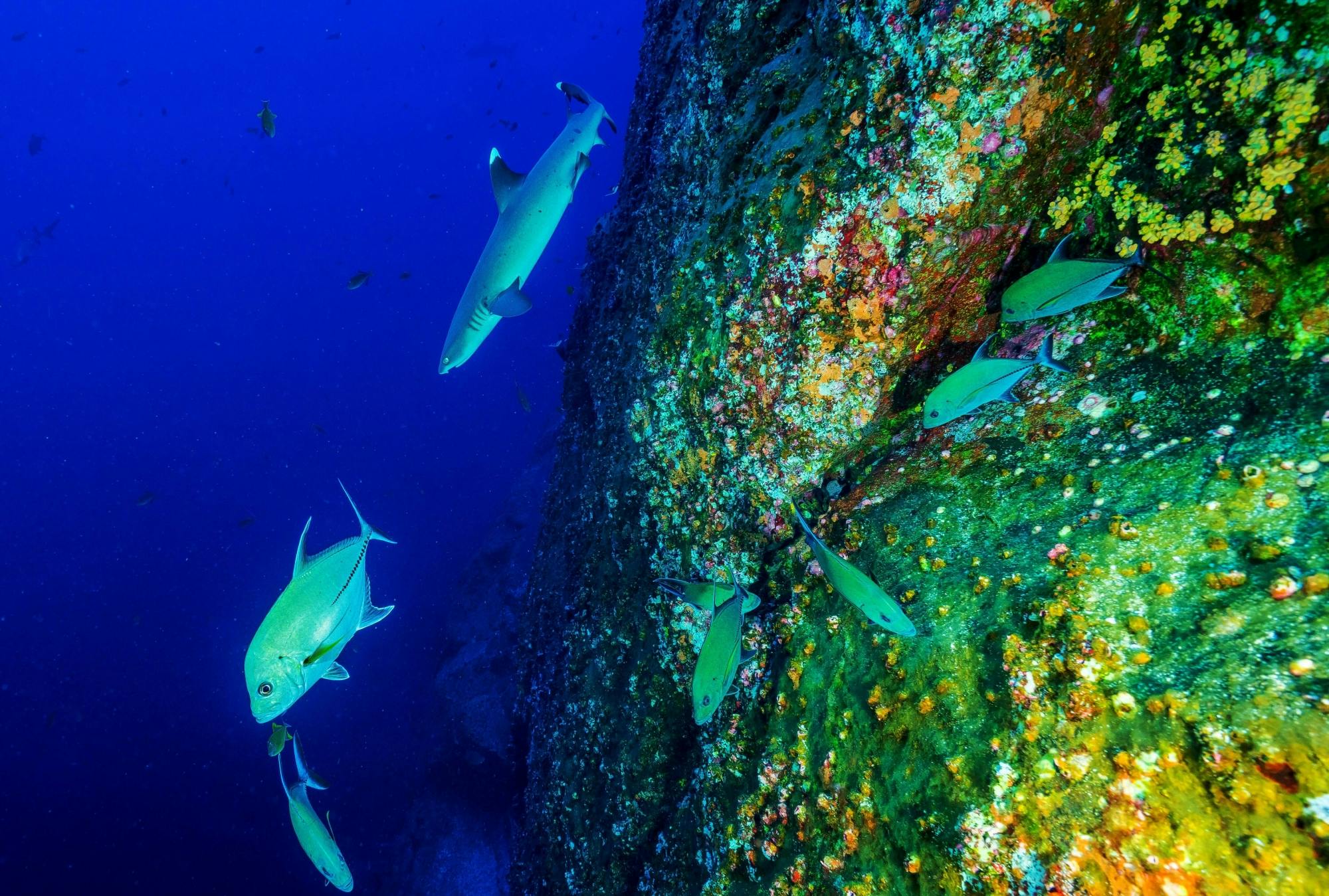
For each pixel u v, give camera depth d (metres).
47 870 15.55
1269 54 2.07
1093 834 1.71
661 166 5.78
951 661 2.35
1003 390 2.41
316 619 2.05
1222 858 1.53
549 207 2.20
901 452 3.34
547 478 16.77
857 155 2.81
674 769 4.18
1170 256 2.54
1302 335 2.29
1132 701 1.83
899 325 2.96
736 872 2.96
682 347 3.78
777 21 4.22
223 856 15.33
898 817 2.20
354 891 13.38
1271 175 2.17
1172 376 2.62
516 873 6.90
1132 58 2.33
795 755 2.80
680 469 3.92
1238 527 2.04
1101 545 2.27
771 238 3.13
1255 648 1.72
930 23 2.46
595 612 5.38
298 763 3.02
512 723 9.00
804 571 3.42
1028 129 2.46
